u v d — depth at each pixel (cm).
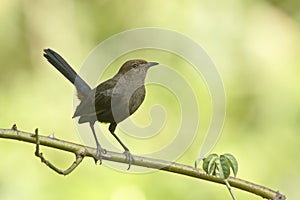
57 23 1423
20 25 1409
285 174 1241
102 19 1425
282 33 1391
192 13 1349
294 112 1290
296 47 1383
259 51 1355
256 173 1230
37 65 1387
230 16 1355
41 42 1408
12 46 1393
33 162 1199
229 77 1311
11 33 1398
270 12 1405
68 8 1439
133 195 1150
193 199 1169
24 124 1266
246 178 1223
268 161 1247
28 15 1418
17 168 1191
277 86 1323
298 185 1227
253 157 1245
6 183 1179
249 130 1284
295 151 1259
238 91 1310
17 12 1412
